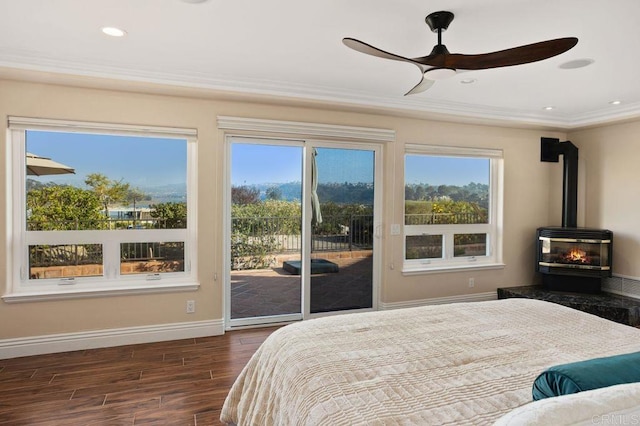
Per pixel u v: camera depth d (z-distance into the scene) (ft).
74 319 10.97
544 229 15.79
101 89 10.98
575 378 3.69
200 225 12.12
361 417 3.95
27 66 9.35
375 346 5.78
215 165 12.21
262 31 8.07
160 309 11.81
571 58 9.36
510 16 7.27
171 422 7.56
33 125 10.43
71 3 6.96
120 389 8.81
